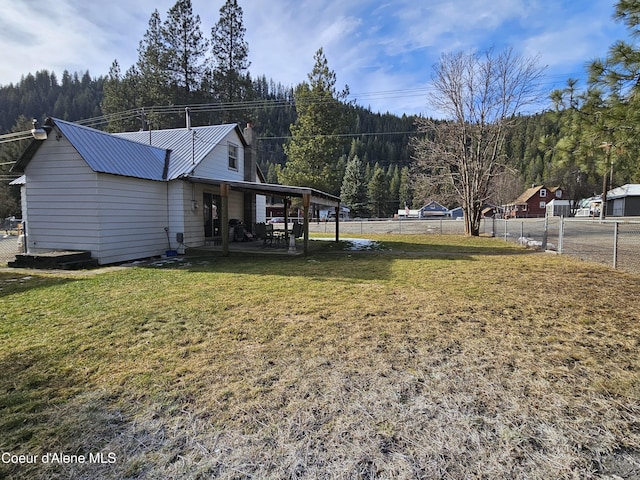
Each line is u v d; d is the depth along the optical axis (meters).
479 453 1.74
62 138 8.14
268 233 14.53
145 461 1.69
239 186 10.20
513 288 5.41
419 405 2.15
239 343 3.16
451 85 17.53
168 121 24.81
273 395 2.27
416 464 1.66
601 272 6.86
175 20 24.41
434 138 19.52
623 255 9.73
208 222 12.23
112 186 8.46
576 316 3.95
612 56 3.87
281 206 47.47
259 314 4.04
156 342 3.19
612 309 4.23
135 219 9.20
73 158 8.14
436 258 9.30
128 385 2.41
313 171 30.28
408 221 35.94
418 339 3.24
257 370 2.62
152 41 24.47
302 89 30.27
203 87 25.69
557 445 1.79
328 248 12.18
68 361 2.79
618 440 1.83
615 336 3.31
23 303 4.59
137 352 2.96
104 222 8.23
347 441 1.82
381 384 2.41
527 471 1.61
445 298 4.77
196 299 4.74
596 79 4.10
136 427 1.95
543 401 2.20
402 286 5.58
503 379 2.48
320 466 1.65
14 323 3.75
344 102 30.81
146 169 9.70
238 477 1.58
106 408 2.14
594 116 4.24
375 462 1.68
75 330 3.52
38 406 2.15
